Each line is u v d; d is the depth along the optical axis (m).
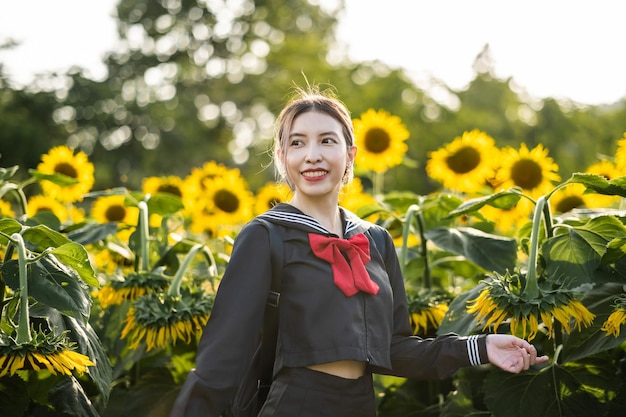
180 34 31.30
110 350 3.01
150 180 4.96
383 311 2.18
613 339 2.43
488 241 3.02
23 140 21.44
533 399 2.57
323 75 23.88
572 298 2.33
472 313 2.53
